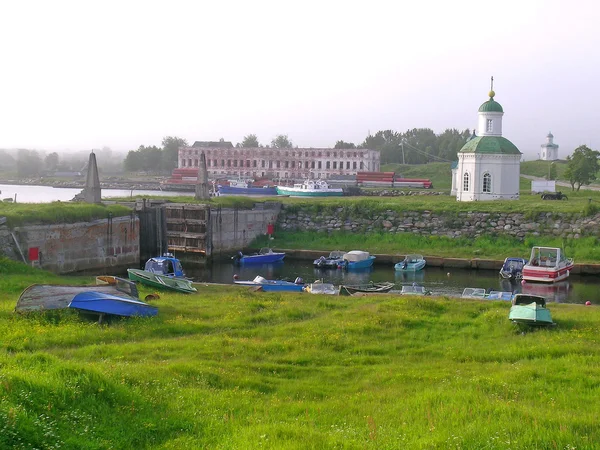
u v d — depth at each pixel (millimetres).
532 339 27562
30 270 45719
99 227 61688
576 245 66688
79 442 13109
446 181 157625
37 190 188750
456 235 72062
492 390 19172
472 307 34719
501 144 87938
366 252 66250
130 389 16984
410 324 30391
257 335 27797
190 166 189250
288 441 13719
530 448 13172
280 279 57906
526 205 74375
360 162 172625
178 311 31953
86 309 28500
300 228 79125
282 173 178875
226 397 18094
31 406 13969
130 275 42469
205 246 70000
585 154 105500
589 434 14133
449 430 14430
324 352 25156
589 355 24188
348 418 16516
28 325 26531
